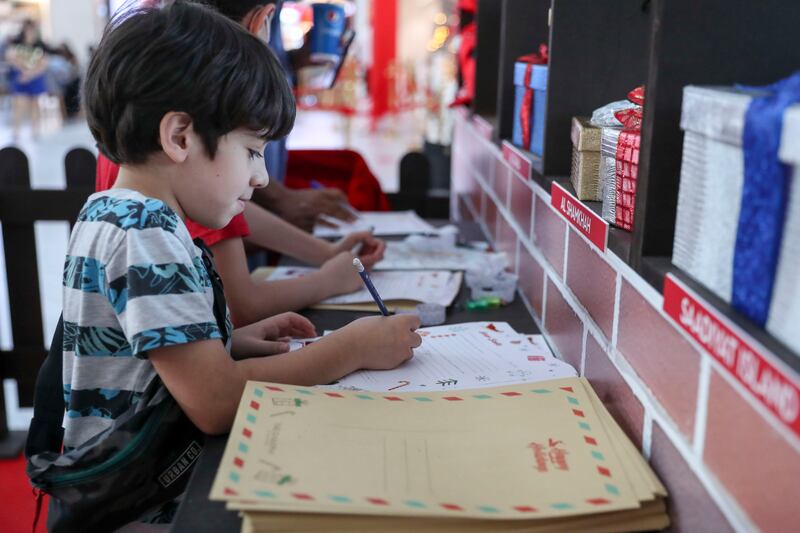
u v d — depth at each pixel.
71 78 11.17
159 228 0.95
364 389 1.03
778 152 0.59
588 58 1.32
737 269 0.66
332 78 2.90
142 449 0.97
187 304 0.94
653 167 0.82
